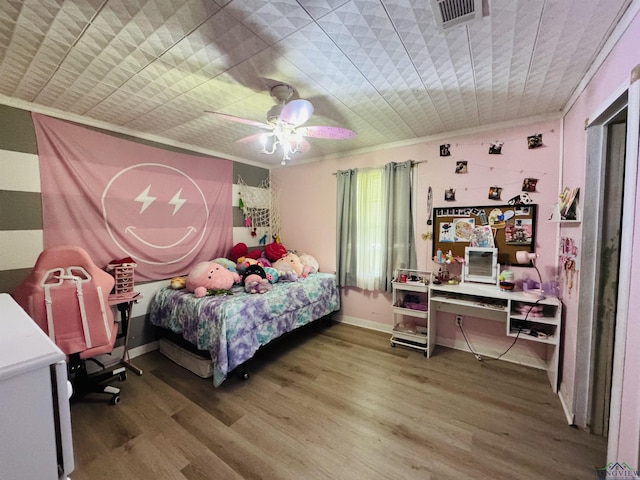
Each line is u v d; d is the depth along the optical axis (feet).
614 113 4.76
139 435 5.52
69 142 7.39
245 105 7.13
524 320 7.29
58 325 5.57
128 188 8.55
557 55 5.02
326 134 6.72
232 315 7.25
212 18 4.11
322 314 10.72
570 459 4.89
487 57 5.12
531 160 7.98
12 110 6.61
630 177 3.65
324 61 5.24
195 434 5.55
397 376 7.70
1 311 3.04
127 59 5.13
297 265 11.18
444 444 5.27
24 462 1.92
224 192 11.51
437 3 3.77
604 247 5.35
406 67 5.46
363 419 5.98
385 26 4.31
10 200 6.61
